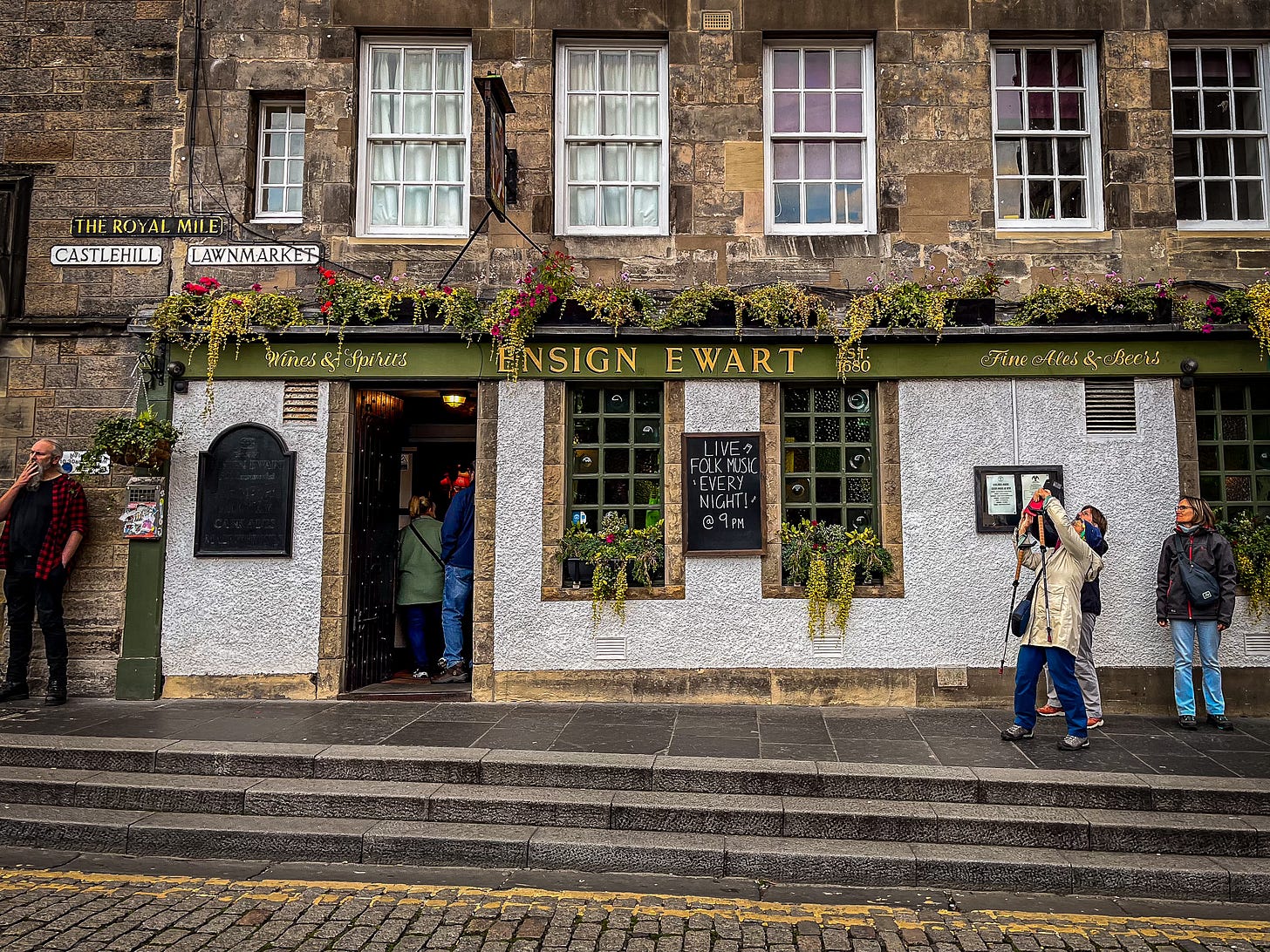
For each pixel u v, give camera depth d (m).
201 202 8.48
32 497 7.82
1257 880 4.77
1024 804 5.51
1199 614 7.07
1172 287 8.13
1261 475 8.06
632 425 8.26
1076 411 7.97
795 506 8.14
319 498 8.10
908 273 8.31
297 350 8.15
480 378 8.09
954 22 8.49
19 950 3.88
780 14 8.54
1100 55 8.59
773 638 7.86
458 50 8.83
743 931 4.24
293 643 7.99
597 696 7.83
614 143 8.74
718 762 5.84
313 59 8.59
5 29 8.65
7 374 8.31
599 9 8.57
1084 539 6.99
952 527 7.92
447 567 8.78
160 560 8.03
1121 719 7.40
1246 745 6.50
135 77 8.59
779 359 8.07
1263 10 8.49
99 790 5.70
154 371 8.13
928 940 4.19
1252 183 8.66
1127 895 4.83
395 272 8.42
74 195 8.52
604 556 7.85
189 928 4.17
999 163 8.69
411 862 5.14
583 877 4.96
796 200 8.70
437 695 8.08
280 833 5.22
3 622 8.09
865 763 5.88
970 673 7.79
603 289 8.06
